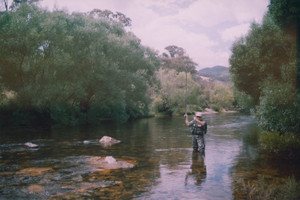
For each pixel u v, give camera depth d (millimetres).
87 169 6941
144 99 32656
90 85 25922
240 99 19125
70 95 23719
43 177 6160
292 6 8055
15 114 20969
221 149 10297
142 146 11172
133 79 30031
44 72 21641
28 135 15461
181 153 9438
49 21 20219
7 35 18828
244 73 14211
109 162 7719
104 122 28891
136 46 35125
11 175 6340
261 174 6406
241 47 14609
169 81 52219
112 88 25688
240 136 14648
